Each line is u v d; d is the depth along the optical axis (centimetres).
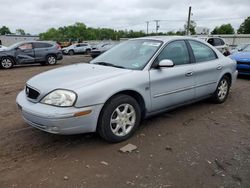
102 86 341
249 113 520
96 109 337
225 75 567
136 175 294
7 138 387
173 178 289
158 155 340
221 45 1554
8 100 613
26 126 435
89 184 277
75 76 366
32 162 320
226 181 285
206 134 411
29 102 352
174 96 440
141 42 462
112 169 306
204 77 498
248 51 1020
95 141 379
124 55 446
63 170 303
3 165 312
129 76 373
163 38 459
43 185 275
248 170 308
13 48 1373
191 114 504
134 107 382
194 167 312
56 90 329
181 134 409
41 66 1480
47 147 360
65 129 322
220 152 351
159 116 489
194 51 488
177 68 439
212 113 513
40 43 1507
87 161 323
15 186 273
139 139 387
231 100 615
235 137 402
